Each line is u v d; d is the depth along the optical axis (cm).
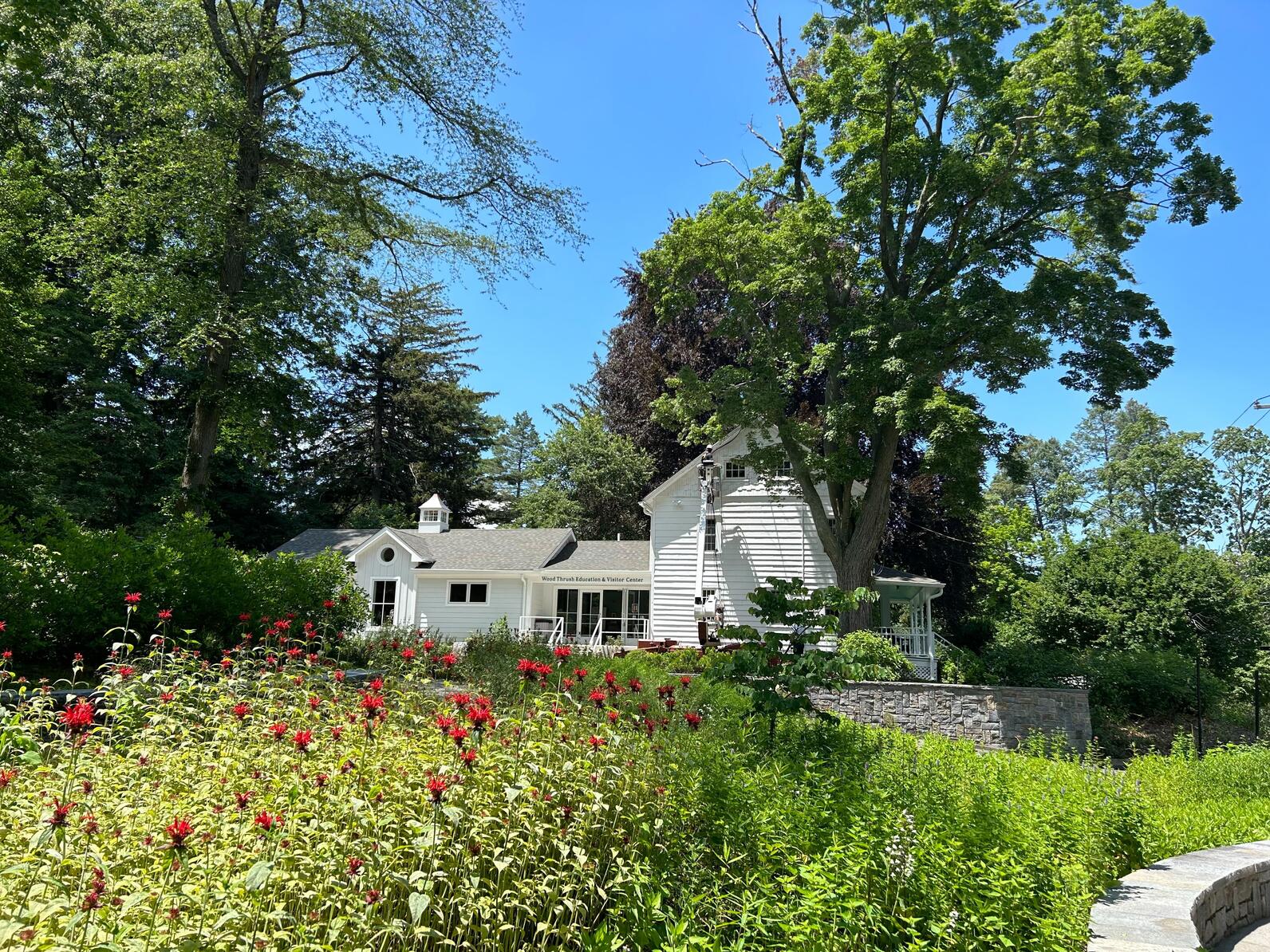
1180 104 1975
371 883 344
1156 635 2227
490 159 2069
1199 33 1928
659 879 439
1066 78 1780
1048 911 485
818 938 390
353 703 548
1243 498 5850
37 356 1869
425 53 2002
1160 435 6600
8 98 2191
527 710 583
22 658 855
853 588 2116
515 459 5803
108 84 2209
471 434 4719
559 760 474
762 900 407
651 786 508
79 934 269
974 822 559
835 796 591
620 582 2778
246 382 2083
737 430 2670
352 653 1204
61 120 2339
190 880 313
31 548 873
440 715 500
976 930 437
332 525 4369
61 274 2614
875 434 2139
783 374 2219
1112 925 504
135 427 2908
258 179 2050
